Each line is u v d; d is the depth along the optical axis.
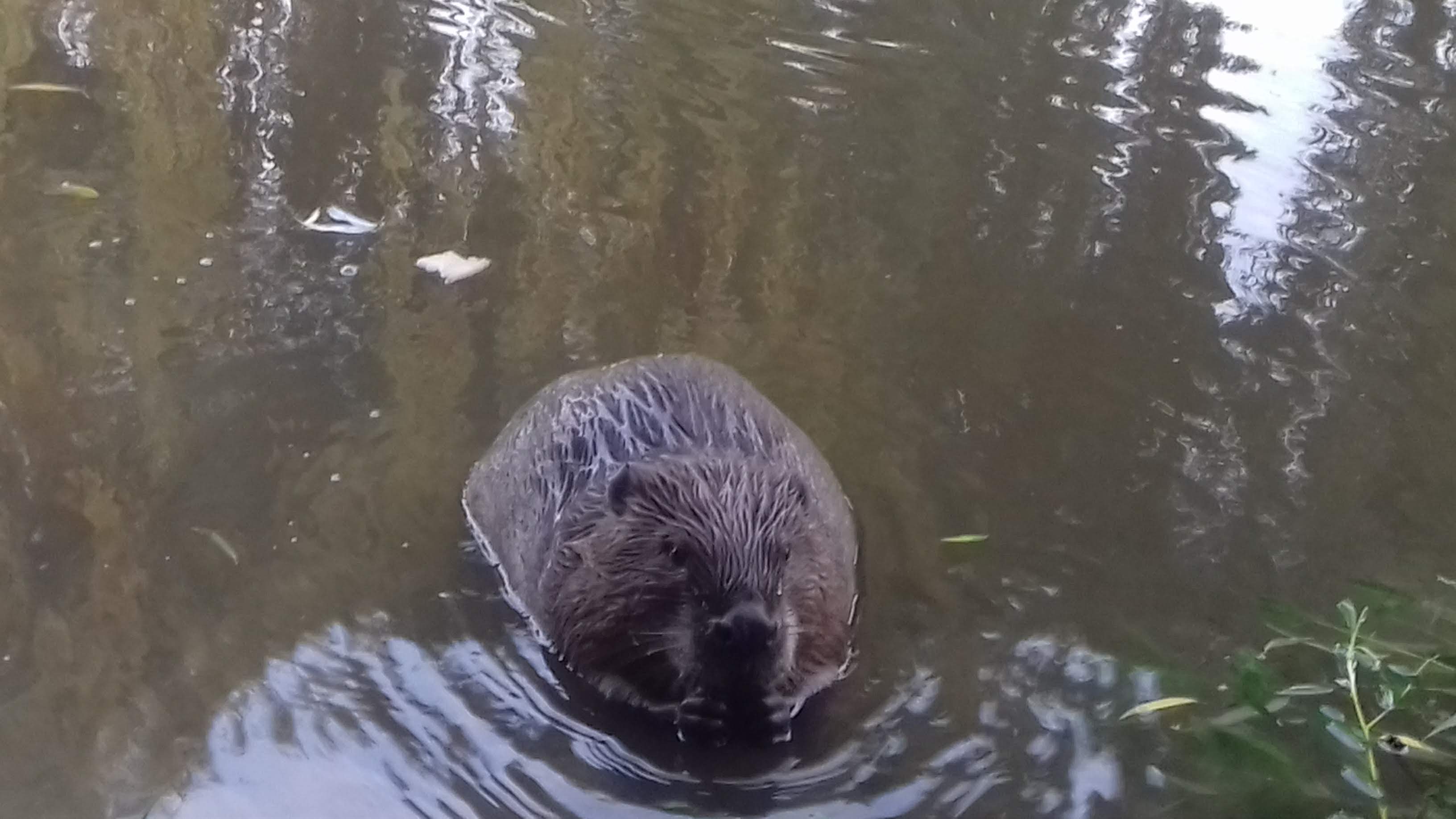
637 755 1.09
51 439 1.31
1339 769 1.09
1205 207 1.81
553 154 1.84
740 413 1.21
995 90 2.08
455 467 1.33
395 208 1.69
